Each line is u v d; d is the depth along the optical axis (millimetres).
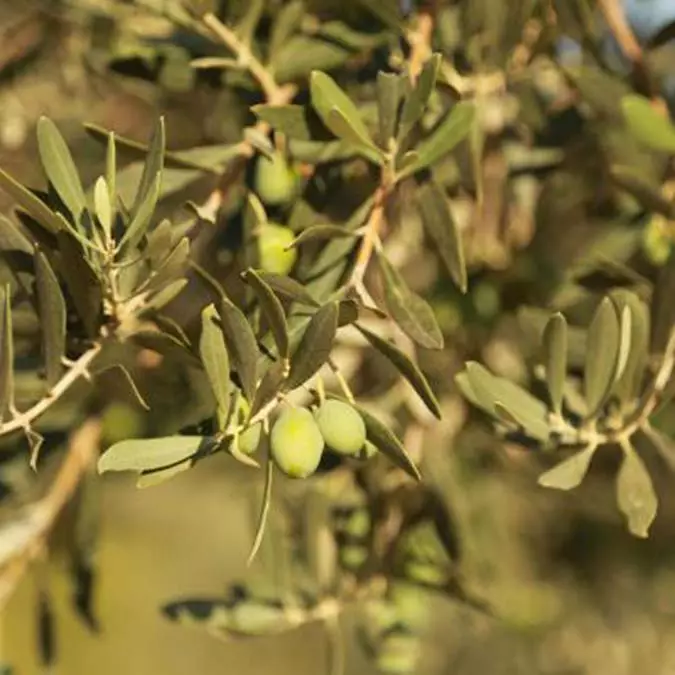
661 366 971
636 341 968
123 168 984
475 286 1205
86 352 919
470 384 965
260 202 979
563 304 1079
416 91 921
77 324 927
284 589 1107
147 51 1047
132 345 955
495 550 1348
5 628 2191
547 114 1120
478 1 1024
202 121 1183
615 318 961
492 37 1027
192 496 2438
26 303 957
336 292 920
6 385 897
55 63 1263
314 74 915
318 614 1111
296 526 1149
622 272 1040
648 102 1026
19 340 959
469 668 1866
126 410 1133
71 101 1278
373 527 1122
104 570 2678
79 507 1158
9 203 1138
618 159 1097
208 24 990
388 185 935
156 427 1134
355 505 1126
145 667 2744
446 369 1195
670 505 1637
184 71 1047
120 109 1306
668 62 1182
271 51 1003
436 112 994
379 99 923
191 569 2674
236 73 1021
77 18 1188
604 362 963
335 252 941
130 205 957
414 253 1109
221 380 872
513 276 1201
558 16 1033
